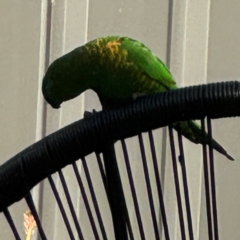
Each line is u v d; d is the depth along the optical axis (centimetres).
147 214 471
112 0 472
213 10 490
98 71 272
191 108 229
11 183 237
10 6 460
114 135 235
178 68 483
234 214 502
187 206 236
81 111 470
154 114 231
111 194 238
